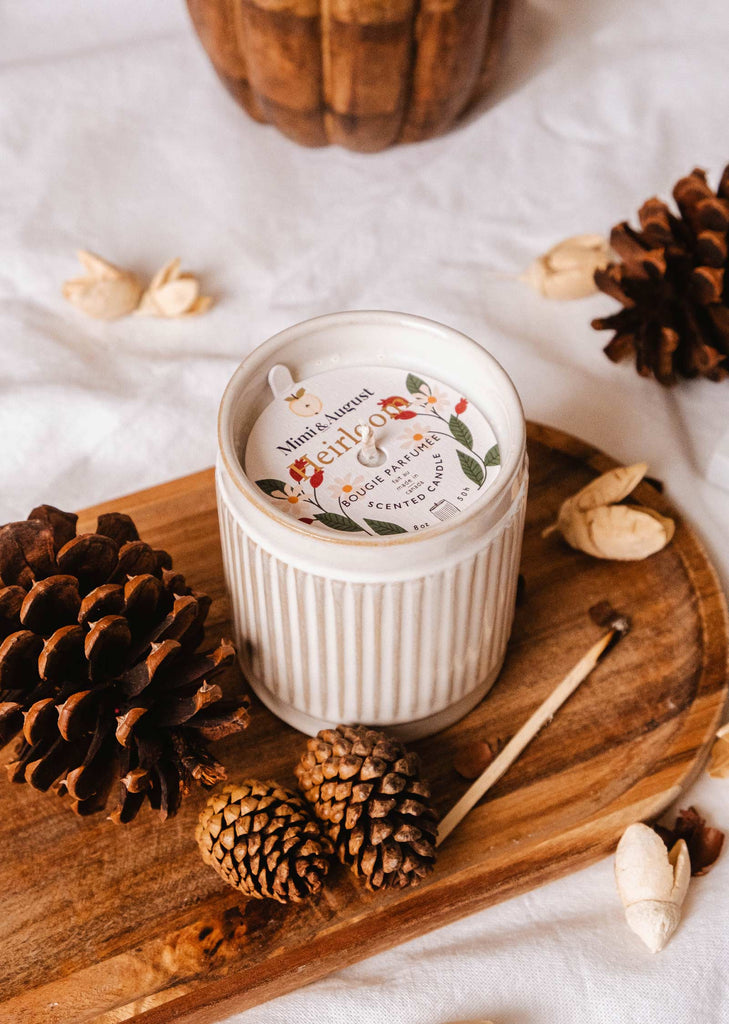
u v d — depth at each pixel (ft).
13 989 1.51
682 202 1.93
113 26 2.56
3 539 1.54
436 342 1.64
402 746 1.57
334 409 1.63
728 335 1.94
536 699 1.71
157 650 1.49
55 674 1.51
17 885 1.58
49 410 2.03
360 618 1.53
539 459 1.90
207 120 2.39
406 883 1.52
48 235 2.24
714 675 1.71
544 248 2.24
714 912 1.61
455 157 2.33
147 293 2.14
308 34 2.10
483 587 1.56
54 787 1.64
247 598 1.60
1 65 2.50
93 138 2.36
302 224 2.27
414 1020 1.55
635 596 1.79
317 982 1.57
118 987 1.51
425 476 1.57
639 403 2.03
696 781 1.69
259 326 2.16
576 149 2.34
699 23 2.49
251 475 1.57
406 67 2.14
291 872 1.50
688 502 1.92
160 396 2.06
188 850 1.60
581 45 2.47
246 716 1.54
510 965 1.58
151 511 1.85
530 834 1.60
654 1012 1.56
